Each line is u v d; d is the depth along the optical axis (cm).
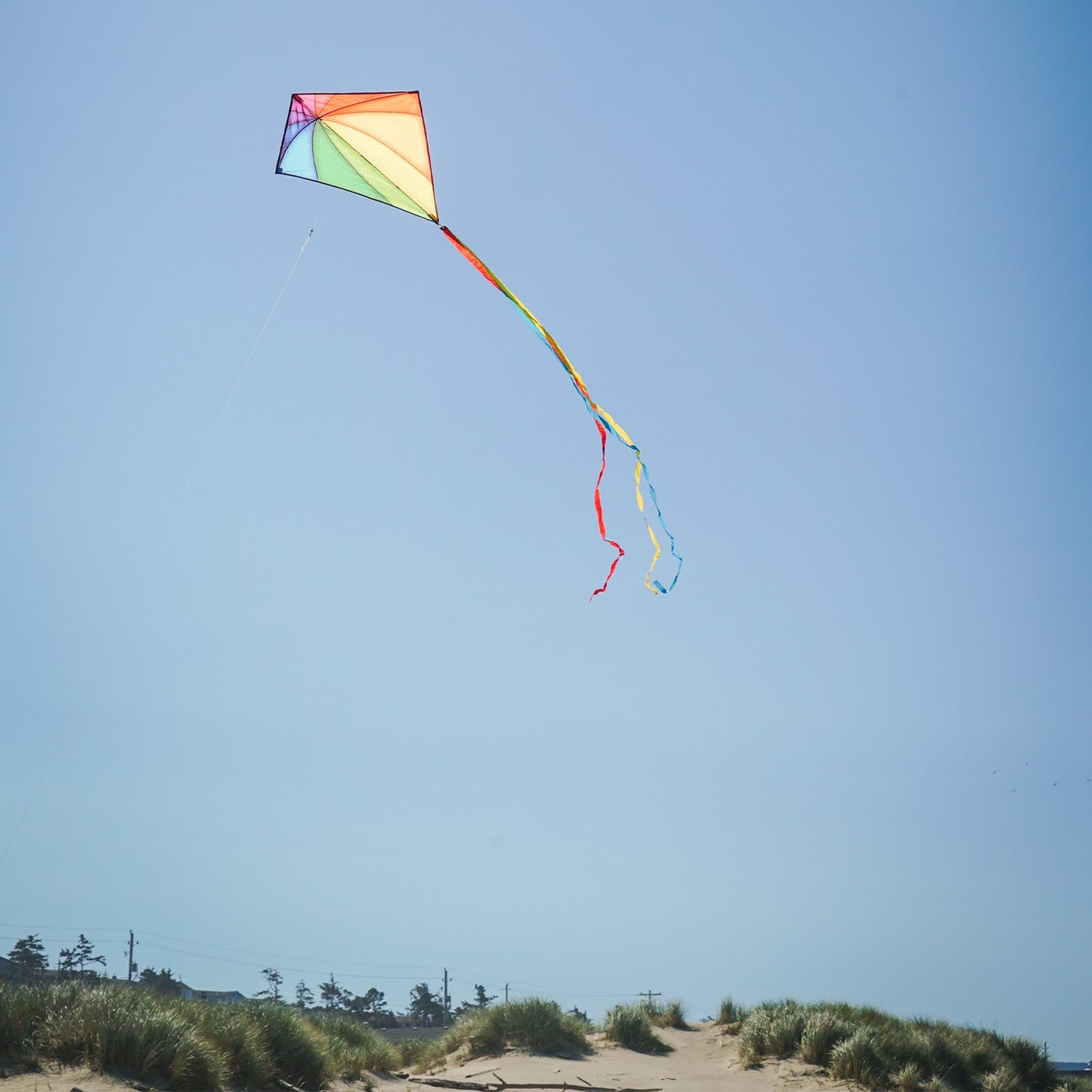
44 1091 1077
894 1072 1703
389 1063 1811
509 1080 1705
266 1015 1508
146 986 1488
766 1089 1661
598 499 1170
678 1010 2280
